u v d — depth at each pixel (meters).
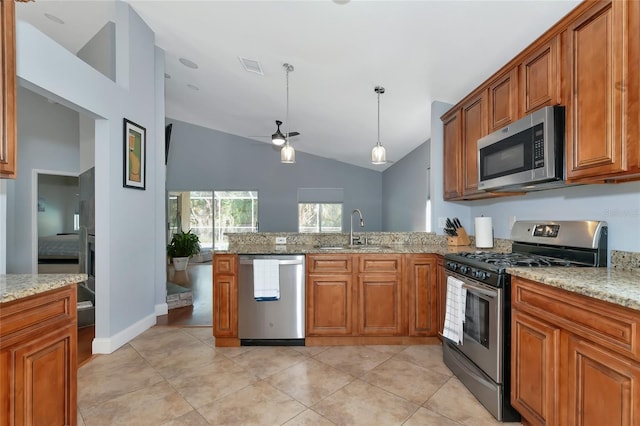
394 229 7.45
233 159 8.20
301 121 5.61
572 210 2.12
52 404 1.37
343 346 2.79
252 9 2.61
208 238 8.22
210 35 3.30
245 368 2.37
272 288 2.71
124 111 2.92
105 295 2.65
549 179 1.77
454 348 2.31
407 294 2.80
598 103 1.50
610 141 1.43
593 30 1.52
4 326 1.17
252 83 4.30
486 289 1.89
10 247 4.71
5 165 1.35
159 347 2.76
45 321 1.34
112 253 2.71
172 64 4.36
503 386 1.78
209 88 5.00
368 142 6.11
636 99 1.32
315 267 2.79
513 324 1.74
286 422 1.75
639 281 1.39
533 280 1.57
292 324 2.77
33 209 4.83
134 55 3.08
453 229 3.25
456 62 2.66
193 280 5.70
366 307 2.80
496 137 2.23
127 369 2.35
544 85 1.87
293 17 2.56
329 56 3.04
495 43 2.29
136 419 1.77
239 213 8.31
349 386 2.12
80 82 2.38
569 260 2.01
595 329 1.25
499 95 2.32
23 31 1.96
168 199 8.09
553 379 1.44
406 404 1.92
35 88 2.09
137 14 3.14
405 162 6.69
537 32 2.05
